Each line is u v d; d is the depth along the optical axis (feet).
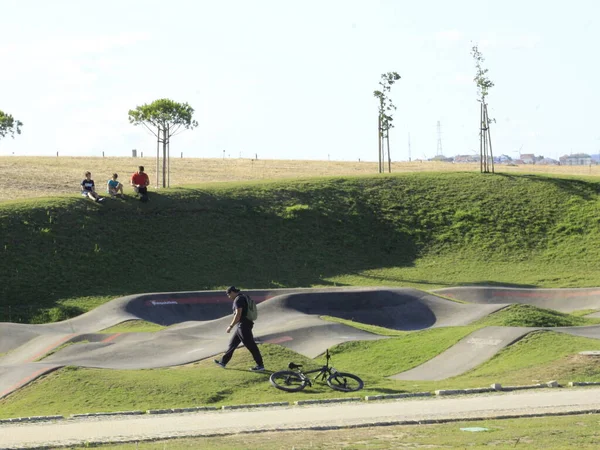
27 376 69.31
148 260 164.45
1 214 165.37
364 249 189.78
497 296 146.51
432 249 193.06
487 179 232.73
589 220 206.39
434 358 89.10
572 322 116.98
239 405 58.49
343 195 213.87
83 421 53.31
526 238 198.90
